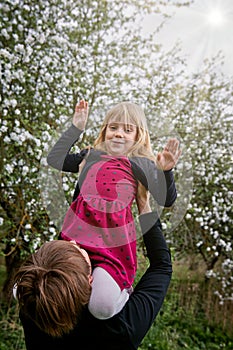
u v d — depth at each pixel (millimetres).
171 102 4320
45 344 953
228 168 4406
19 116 3072
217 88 5105
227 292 5117
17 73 3016
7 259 3955
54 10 3629
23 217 3123
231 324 4957
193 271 5418
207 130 4641
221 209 4453
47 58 3301
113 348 925
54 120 3266
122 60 4223
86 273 888
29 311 861
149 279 1054
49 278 845
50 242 949
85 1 3844
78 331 915
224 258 5105
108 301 887
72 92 3488
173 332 4516
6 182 3166
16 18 3473
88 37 3975
